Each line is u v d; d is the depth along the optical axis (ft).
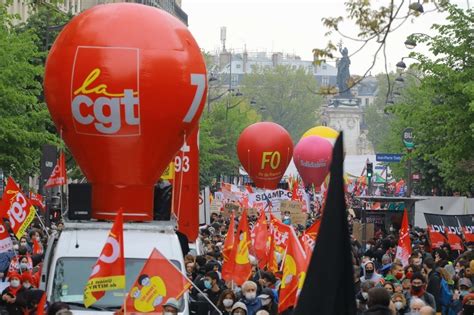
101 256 52.13
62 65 74.23
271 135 204.54
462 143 143.54
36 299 66.90
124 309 53.06
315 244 32.09
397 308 67.97
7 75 144.25
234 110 409.08
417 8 55.42
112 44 73.41
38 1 186.39
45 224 126.31
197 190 99.60
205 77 76.33
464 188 179.83
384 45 57.00
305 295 31.96
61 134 76.64
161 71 73.56
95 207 75.46
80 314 62.54
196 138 99.04
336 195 31.96
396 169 315.58
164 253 66.28
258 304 67.82
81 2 339.36
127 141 74.33
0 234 81.46
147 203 75.66
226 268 76.84
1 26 148.66
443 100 156.46
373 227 152.15
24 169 152.97
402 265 87.30
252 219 155.84
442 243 115.34
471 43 140.67
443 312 80.53
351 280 31.83
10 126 144.15
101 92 73.36
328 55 61.82
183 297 63.82
